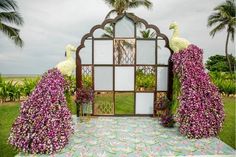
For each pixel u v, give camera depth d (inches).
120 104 361.7
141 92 218.5
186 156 127.0
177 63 181.8
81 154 130.6
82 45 214.5
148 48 216.1
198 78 165.8
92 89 216.5
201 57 180.9
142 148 139.3
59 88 146.8
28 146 131.0
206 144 146.6
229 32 686.5
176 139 155.9
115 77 217.9
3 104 377.7
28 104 136.4
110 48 216.4
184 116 161.0
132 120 206.2
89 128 180.7
